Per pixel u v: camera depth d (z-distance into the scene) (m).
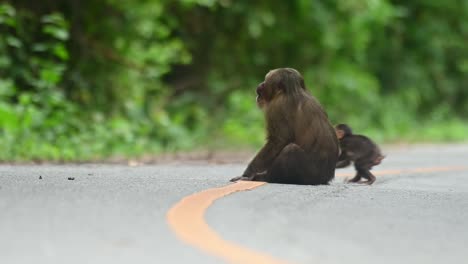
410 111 75.25
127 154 37.56
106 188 15.49
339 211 14.08
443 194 18.28
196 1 50.19
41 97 37.38
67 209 12.48
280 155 20.16
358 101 64.38
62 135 36.16
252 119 51.66
